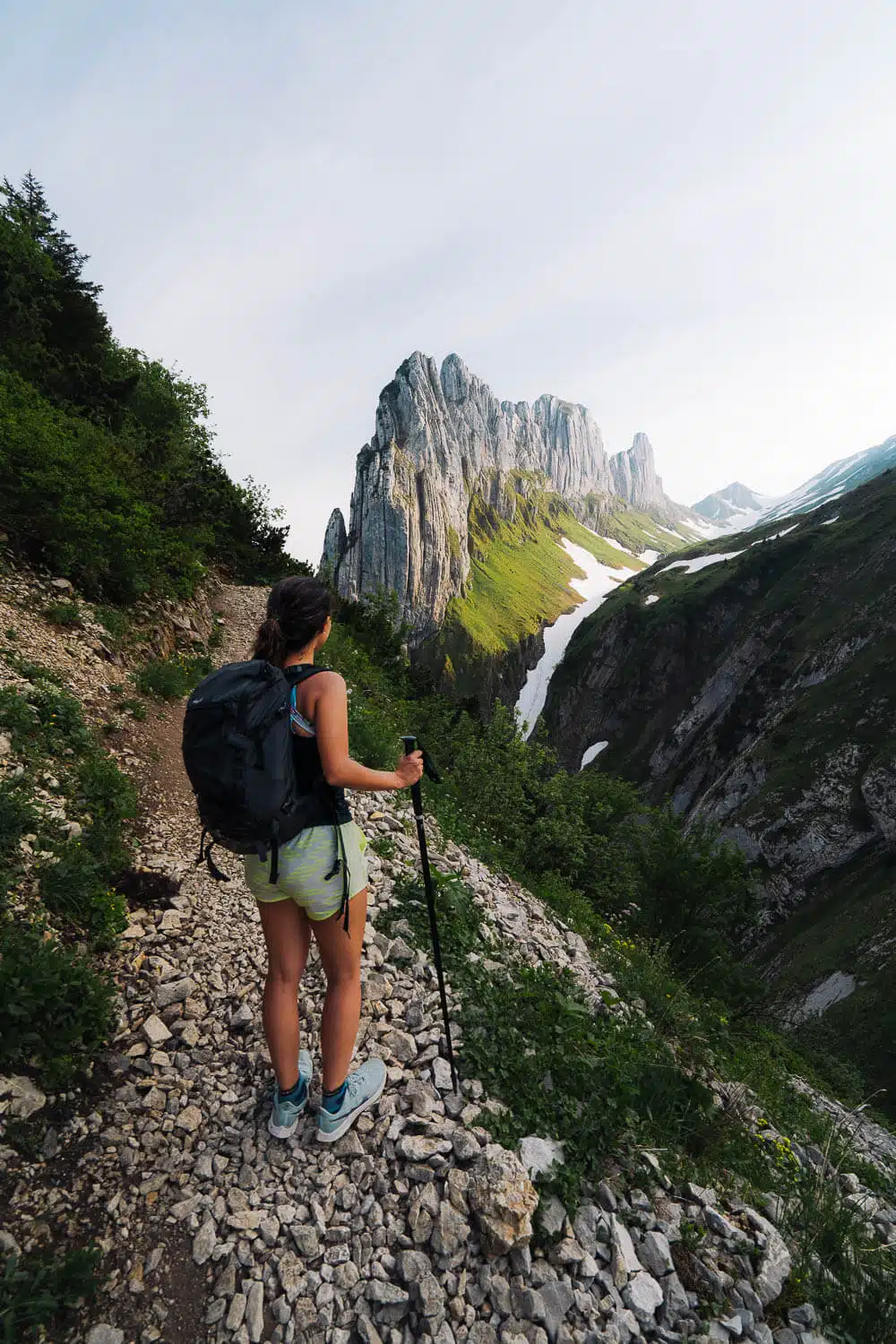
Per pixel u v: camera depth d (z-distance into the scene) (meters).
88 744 6.42
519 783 14.04
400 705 18.00
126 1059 3.27
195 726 2.13
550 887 9.37
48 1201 2.52
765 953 59.31
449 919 4.96
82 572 10.51
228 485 28.34
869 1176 4.86
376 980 4.04
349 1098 2.93
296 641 2.48
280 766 2.15
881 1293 2.75
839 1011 39.09
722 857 17.31
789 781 68.94
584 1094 3.38
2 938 3.38
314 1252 2.45
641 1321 2.35
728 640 118.38
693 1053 5.00
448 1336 2.20
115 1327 2.18
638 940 9.16
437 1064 3.34
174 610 13.38
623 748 122.12
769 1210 3.17
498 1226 2.44
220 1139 2.92
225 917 4.75
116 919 4.22
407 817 7.59
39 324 21.92
